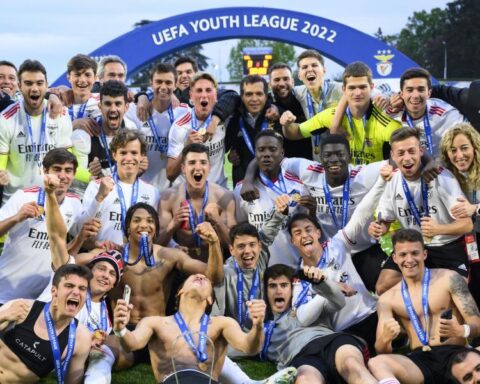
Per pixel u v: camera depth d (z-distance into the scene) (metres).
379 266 7.80
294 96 10.04
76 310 6.22
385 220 7.70
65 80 16.12
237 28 16.33
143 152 8.13
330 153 7.84
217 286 7.22
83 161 8.98
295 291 7.05
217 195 8.12
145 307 7.28
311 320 6.86
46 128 9.02
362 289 7.39
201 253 8.02
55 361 6.19
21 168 9.07
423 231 7.33
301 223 7.41
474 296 7.75
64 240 7.09
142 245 7.21
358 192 7.97
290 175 8.13
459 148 7.46
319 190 8.06
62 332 6.25
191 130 9.09
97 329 6.69
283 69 9.86
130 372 6.91
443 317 6.36
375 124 8.70
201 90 9.15
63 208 7.61
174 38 16.36
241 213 8.09
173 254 7.35
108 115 8.88
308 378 6.17
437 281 6.76
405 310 6.76
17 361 6.21
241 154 9.39
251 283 7.27
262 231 7.55
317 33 16.42
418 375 6.32
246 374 6.78
